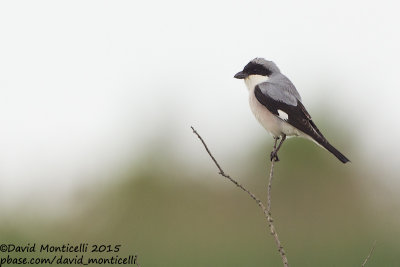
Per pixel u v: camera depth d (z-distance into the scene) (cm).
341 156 1048
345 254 1336
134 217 1452
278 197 1543
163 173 1530
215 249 1364
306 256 1342
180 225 1444
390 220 1455
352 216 1488
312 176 1555
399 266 1294
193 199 1510
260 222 1471
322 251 1359
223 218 1466
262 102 1104
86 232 1408
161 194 1502
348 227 1447
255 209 1505
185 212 1479
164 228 1436
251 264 1298
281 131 1099
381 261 1319
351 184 1555
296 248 1372
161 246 1367
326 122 1625
